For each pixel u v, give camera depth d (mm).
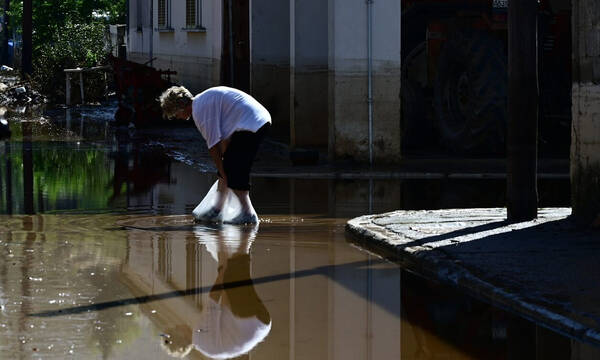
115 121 29062
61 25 52594
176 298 7637
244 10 30062
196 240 10398
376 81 18719
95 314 7066
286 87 26672
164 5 38781
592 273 8109
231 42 30062
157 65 40562
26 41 41781
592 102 10555
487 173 16891
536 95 11047
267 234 10852
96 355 6047
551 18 21000
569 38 21062
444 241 9719
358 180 16359
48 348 6172
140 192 14508
